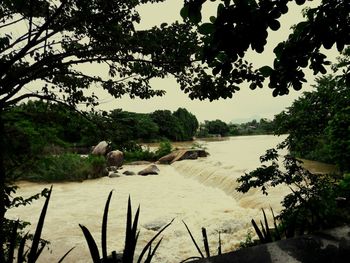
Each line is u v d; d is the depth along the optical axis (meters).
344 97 5.78
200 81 4.73
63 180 18.11
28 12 4.37
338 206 4.98
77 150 26.30
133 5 4.73
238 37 1.60
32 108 4.74
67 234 9.41
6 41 3.67
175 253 7.69
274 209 10.03
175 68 4.88
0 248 1.55
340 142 8.18
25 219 10.95
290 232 2.37
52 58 4.70
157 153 28.06
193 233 9.09
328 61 1.79
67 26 4.62
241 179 5.98
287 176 5.76
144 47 4.75
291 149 6.24
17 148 4.01
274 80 1.99
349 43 1.63
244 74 2.62
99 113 5.48
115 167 22.31
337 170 14.62
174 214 11.36
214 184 15.91
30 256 1.21
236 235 8.55
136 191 15.62
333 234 1.71
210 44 1.77
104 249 1.27
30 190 15.73
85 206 12.76
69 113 5.32
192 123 60.28
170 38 4.75
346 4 1.60
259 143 43.16
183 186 16.58
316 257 1.47
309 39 1.70
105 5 4.54
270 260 1.46
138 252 7.75
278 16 1.57
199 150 26.14
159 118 52.19
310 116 5.95
